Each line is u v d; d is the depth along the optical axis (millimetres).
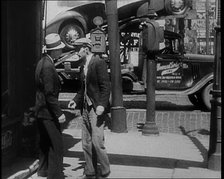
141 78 13000
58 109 6223
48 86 6184
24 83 7176
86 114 6262
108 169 6270
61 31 15125
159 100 15078
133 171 6820
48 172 6402
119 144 8703
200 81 12875
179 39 13055
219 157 6828
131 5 12945
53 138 6336
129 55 13156
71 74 12727
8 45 6738
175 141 9070
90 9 15500
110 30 9984
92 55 6262
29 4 7191
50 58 6348
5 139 6586
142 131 9719
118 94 9953
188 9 12375
